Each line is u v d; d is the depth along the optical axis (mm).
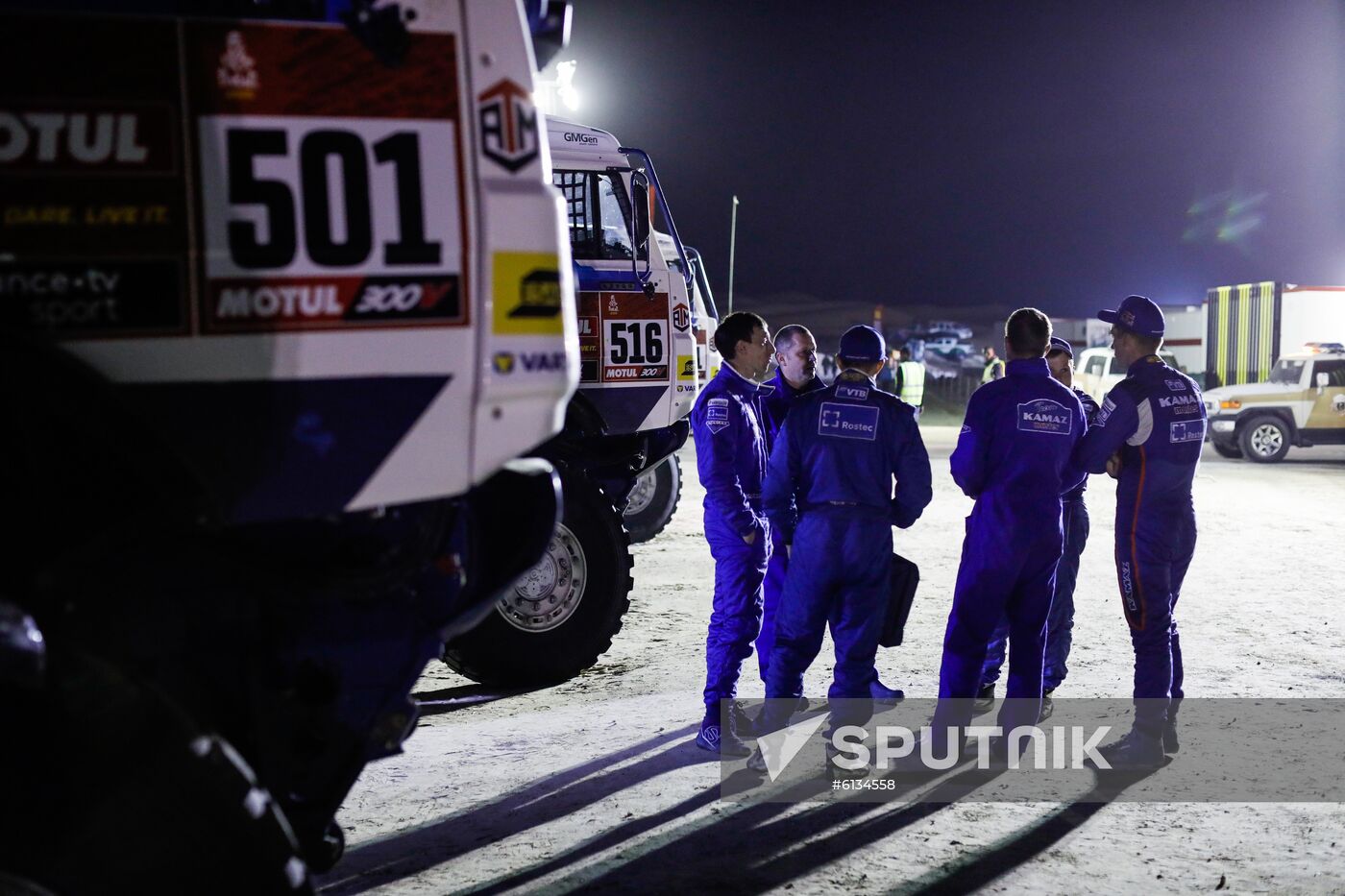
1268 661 6707
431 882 3812
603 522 6430
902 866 3930
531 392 2639
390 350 2512
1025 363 4906
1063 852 4051
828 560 4859
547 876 3852
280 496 2469
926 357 48625
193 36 2361
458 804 4547
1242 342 24000
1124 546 5023
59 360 2186
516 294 2607
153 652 2408
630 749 5211
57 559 2125
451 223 2549
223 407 2404
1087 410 6242
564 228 2711
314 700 2711
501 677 6277
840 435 4852
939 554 10562
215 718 2547
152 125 2334
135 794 2018
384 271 2498
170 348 2354
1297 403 19094
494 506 3012
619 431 7496
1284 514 12992
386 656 2768
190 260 2361
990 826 4297
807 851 4066
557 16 3096
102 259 2303
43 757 1947
